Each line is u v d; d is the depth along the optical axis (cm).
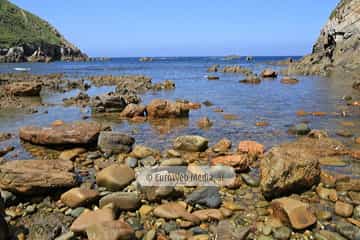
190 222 602
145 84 3300
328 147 1051
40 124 1498
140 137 1260
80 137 1061
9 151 1059
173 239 556
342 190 738
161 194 686
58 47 15888
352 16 5244
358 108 1862
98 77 4431
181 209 646
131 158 950
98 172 812
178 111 1648
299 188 727
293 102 2141
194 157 991
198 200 679
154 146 1134
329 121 1521
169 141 1202
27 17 18425
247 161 874
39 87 2656
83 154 1026
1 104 2095
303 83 3500
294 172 718
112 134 1074
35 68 7944
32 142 1125
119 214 645
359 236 548
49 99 2419
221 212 639
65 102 2198
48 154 1034
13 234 574
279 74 5081
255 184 773
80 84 3400
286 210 594
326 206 669
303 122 1509
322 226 593
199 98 2380
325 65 5116
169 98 2380
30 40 14150
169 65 10231
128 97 2100
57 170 767
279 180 695
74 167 857
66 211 659
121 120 1608
